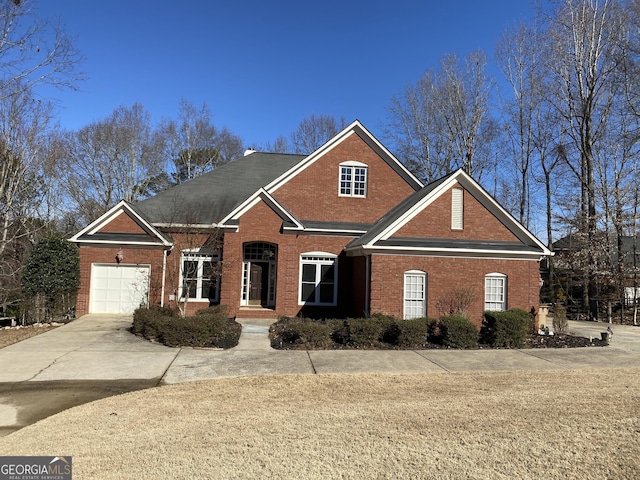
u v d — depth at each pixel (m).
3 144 28.02
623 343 15.30
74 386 9.04
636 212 24.81
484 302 16.45
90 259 18.64
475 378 9.64
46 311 18.03
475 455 5.36
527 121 35.31
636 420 6.52
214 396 8.16
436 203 17.08
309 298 20.03
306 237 20.02
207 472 4.96
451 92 38.38
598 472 4.91
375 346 13.41
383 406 7.43
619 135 28.27
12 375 9.80
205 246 19.55
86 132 43.47
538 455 5.35
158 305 16.75
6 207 28.64
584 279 26.42
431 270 16.31
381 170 21.58
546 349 13.73
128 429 6.41
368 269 16.81
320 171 21.22
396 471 4.96
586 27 27.73
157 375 9.90
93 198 42.78
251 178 23.78
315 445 5.71
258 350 12.61
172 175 49.97
